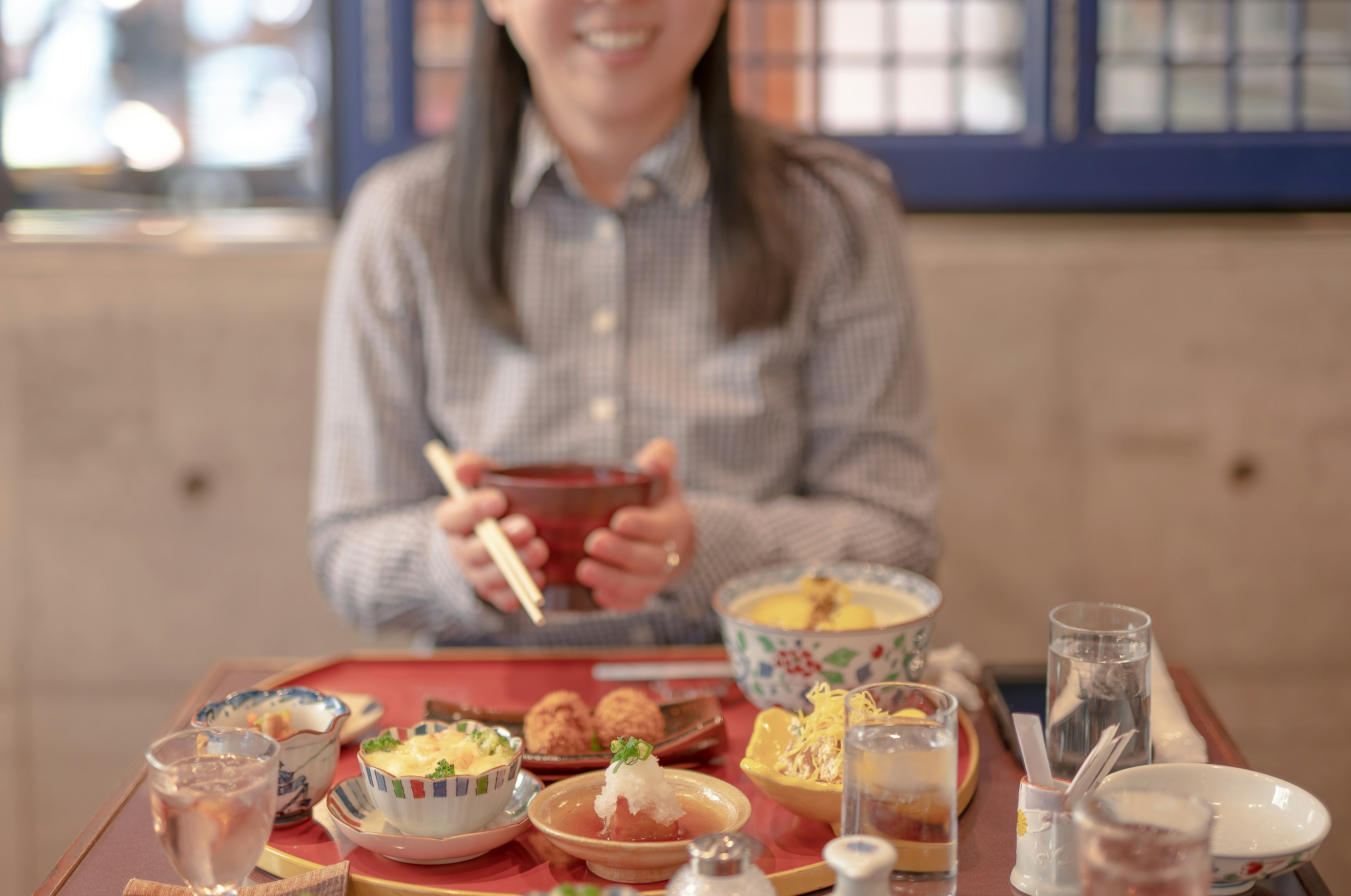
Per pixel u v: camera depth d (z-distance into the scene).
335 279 1.47
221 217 2.02
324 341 1.48
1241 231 1.91
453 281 1.40
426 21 1.97
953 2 1.97
